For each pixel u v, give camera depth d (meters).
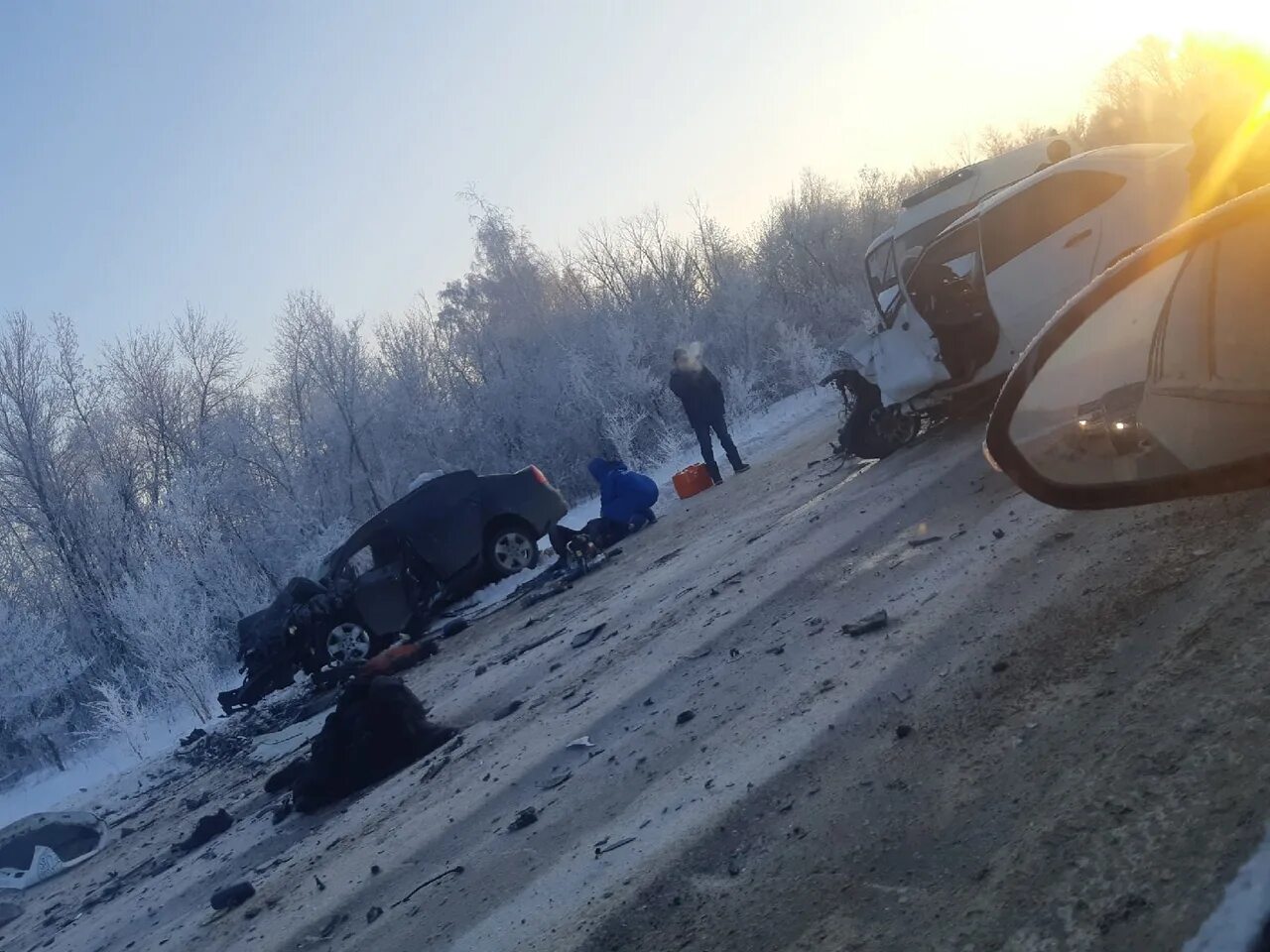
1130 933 2.99
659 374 31.94
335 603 15.03
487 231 37.16
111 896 8.87
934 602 6.42
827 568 8.25
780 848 4.38
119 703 17.98
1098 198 9.96
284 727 13.27
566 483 33.41
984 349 10.83
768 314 32.91
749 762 5.32
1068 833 3.58
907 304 11.36
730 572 9.57
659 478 21.64
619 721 6.92
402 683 8.82
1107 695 4.39
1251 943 2.71
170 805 11.89
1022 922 3.26
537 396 33.91
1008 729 4.51
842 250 36.78
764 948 3.74
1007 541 6.91
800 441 17.98
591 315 34.78
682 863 4.59
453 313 36.88
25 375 29.23
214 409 32.28
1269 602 4.49
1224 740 3.67
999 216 10.56
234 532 29.19
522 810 6.09
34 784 20.73
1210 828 3.25
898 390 11.70
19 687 22.61
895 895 3.72
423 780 7.68
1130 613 5.05
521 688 9.06
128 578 20.33
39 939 8.53
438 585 15.77
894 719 5.09
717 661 7.20
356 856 6.65
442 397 34.91
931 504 8.86
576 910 4.55
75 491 29.41
